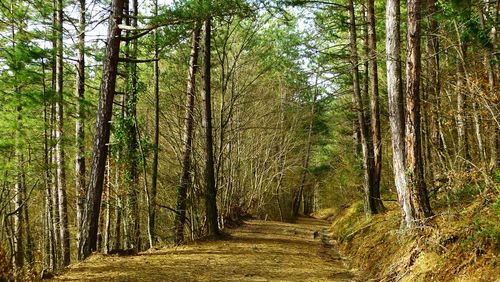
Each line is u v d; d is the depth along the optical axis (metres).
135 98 12.92
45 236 19.58
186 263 9.95
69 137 14.84
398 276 7.10
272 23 16.53
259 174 26.16
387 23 9.12
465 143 9.90
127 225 13.75
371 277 8.48
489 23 8.88
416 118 7.89
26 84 13.28
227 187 19.52
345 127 26.94
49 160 16.34
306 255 11.87
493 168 8.12
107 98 10.55
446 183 9.31
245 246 12.83
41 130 13.81
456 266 5.84
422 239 7.09
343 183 27.81
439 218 7.41
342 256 12.16
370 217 13.27
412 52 7.86
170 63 16.28
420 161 7.87
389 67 8.95
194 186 14.52
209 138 13.96
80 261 10.07
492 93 7.66
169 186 17.34
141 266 9.36
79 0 14.69
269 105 23.44
